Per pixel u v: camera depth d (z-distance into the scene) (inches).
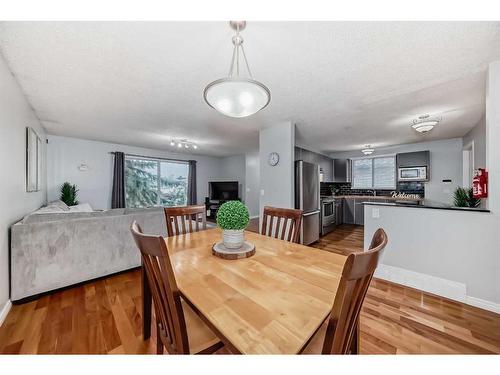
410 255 93.6
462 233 81.0
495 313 73.2
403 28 54.3
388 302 80.7
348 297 24.5
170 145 225.1
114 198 209.9
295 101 102.5
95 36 57.9
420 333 63.1
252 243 63.7
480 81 82.6
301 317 29.0
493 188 73.1
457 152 180.2
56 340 59.8
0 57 67.2
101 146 206.7
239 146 229.9
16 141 85.7
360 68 73.7
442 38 57.9
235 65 71.9
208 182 305.7
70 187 177.3
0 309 68.6
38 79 82.0
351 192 254.5
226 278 40.6
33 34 57.0
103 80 83.0
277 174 142.3
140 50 64.2
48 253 84.0
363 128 150.9
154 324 66.6
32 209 117.3
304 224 148.9
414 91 91.4
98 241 97.2
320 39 58.8
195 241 65.3
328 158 251.1
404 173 204.7
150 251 30.4
